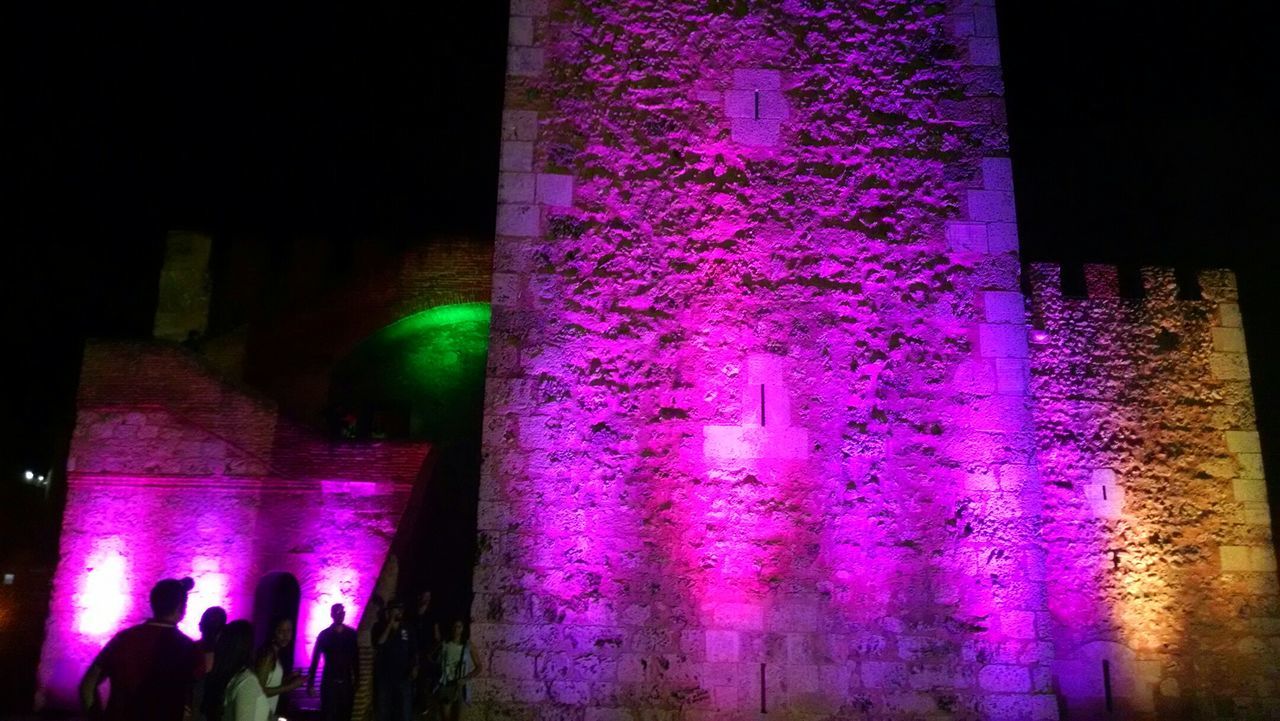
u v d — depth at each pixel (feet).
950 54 23.61
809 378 21.39
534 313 21.36
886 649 19.95
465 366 52.85
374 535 39.01
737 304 21.71
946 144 23.02
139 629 14.10
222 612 18.60
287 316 51.42
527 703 19.31
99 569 37.83
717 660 19.70
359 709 25.77
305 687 34.65
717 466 20.77
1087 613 35.47
